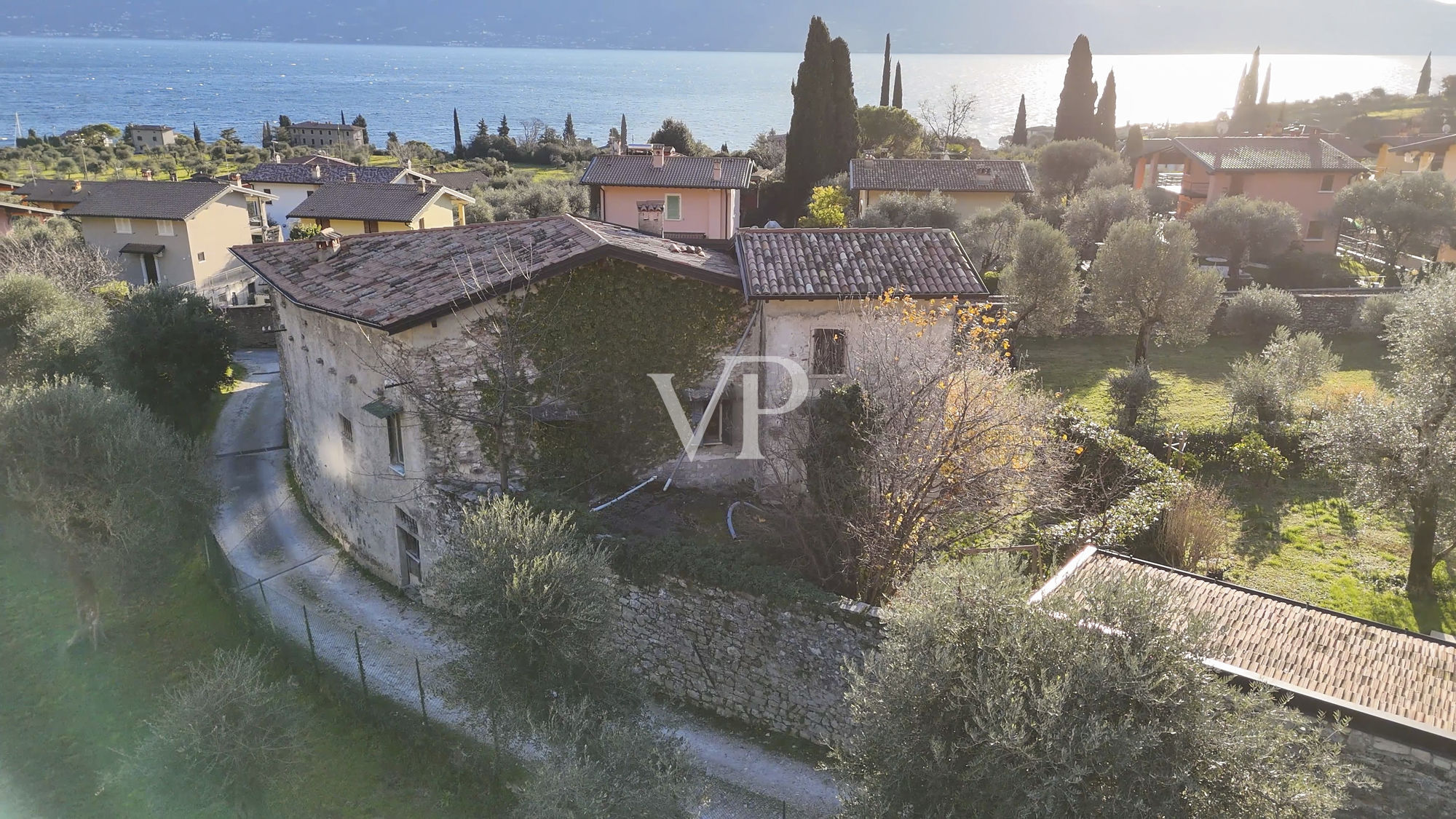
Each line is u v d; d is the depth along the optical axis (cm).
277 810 1348
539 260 1867
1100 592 983
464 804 1377
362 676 1558
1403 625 1750
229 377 3366
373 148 13600
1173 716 900
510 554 1353
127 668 1692
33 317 2778
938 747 940
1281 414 2647
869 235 2100
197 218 4719
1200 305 3322
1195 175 6147
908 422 1582
